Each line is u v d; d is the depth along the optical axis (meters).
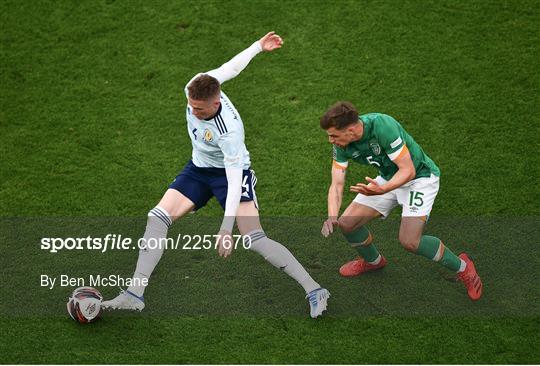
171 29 30.08
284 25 30.08
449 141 26.09
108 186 24.84
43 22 30.42
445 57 28.83
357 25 30.00
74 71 28.73
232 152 19.14
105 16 30.64
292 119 26.88
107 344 19.97
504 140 26.08
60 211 24.08
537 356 19.59
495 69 28.38
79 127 26.78
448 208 24.17
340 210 24.06
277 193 24.61
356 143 19.17
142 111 27.31
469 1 30.75
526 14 30.23
